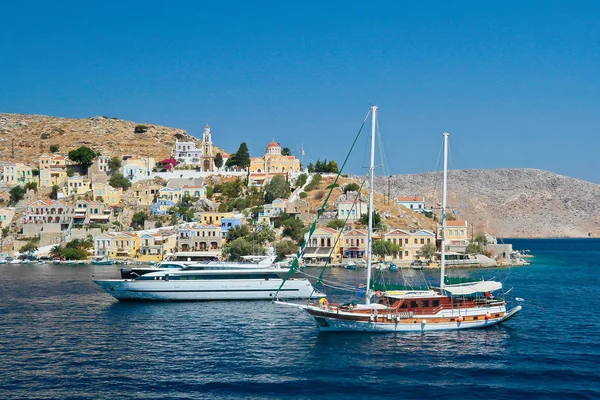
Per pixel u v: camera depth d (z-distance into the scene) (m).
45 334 86.44
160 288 117.06
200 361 71.81
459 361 72.06
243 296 119.12
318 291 121.38
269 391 61.41
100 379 64.69
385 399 59.34
